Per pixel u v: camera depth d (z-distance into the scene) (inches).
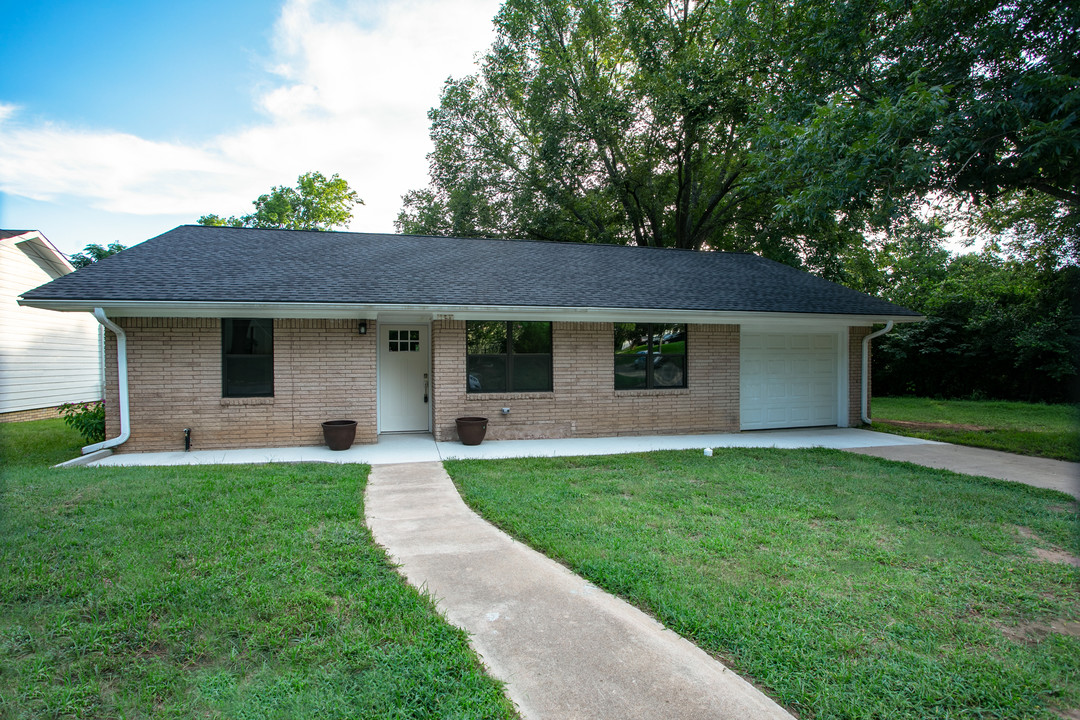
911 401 774.5
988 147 350.9
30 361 580.4
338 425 364.2
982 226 613.9
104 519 196.7
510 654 115.9
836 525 209.0
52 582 144.8
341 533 187.2
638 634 125.0
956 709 100.1
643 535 191.6
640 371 450.6
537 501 237.8
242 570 154.7
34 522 192.9
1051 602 146.0
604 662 113.1
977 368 780.0
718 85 714.2
